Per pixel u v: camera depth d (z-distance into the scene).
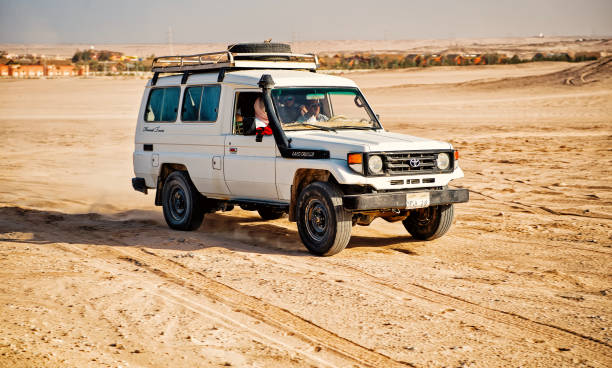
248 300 6.42
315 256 8.24
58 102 52.25
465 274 7.32
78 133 28.92
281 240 9.36
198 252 8.55
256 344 5.33
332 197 7.86
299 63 9.95
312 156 8.00
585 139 22.97
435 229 8.88
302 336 5.49
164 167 10.38
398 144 7.92
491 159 18.45
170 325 5.76
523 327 5.65
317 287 6.81
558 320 5.81
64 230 10.23
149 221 11.08
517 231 9.68
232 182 9.09
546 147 20.89
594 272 7.40
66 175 17.12
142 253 8.54
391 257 8.16
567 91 48.19
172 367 4.89
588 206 11.65
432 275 7.27
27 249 8.80
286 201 8.56
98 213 11.86
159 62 10.67
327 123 8.84
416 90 58.03
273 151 8.52
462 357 5.03
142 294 6.65
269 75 8.54
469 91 54.09
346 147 7.77
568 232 9.56
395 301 6.35
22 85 83.50
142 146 10.76
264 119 8.77
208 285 6.95
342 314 5.99
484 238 9.25
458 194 8.27
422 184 8.08
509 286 6.84
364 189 7.94
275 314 6.01
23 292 6.71
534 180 14.71
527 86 53.50
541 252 8.37
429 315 5.95
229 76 9.18
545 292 6.62
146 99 10.80
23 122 34.81
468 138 24.58
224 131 9.20
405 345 5.27
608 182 14.20
